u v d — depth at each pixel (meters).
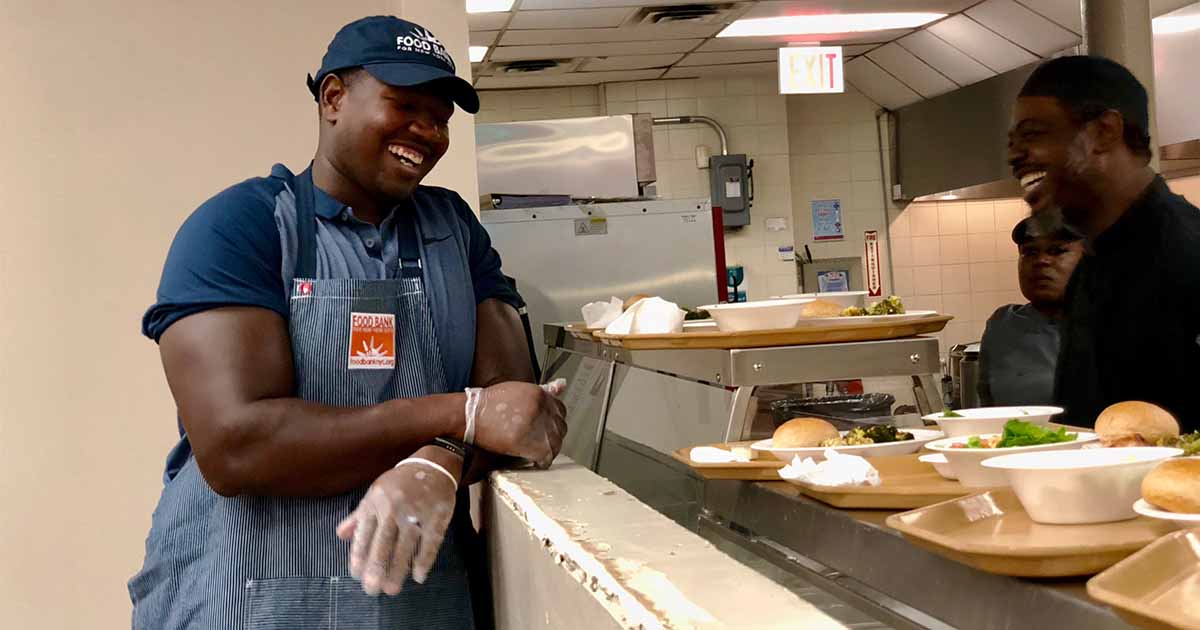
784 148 8.41
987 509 0.95
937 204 8.07
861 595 1.04
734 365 1.59
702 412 1.75
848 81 7.93
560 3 5.83
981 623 0.85
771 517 1.28
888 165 8.29
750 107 8.38
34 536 2.86
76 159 2.88
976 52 6.38
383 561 1.32
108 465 2.88
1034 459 0.94
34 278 2.86
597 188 4.48
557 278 3.91
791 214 8.45
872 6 5.96
